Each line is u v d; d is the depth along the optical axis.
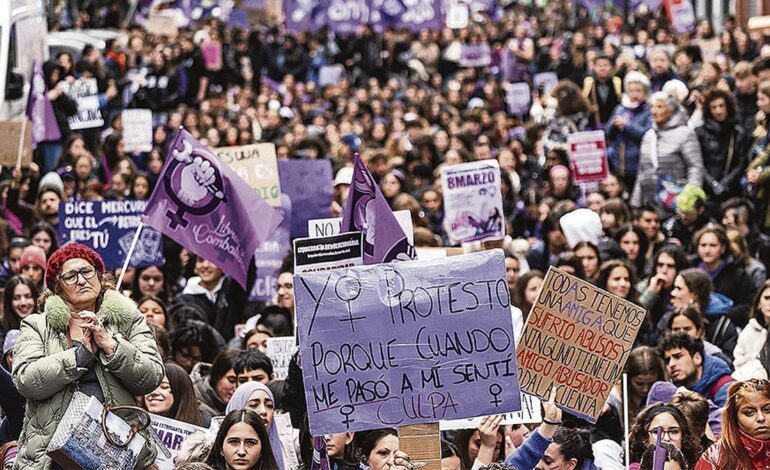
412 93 80.62
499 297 22.50
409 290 22.45
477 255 22.62
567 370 24.47
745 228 42.47
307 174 44.09
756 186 43.22
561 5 111.88
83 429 21.25
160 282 39.47
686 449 25.30
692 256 38.34
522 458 24.44
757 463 23.50
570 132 51.75
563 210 41.28
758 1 98.50
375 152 51.16
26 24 59.66
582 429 24.53
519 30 96.94
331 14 101.69
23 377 21.25
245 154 40.03
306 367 22.28
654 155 46.84
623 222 42.22
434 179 52.12
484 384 22.39
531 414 26.33
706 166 47.91
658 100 46.59
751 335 31.98
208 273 37.81
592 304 24.47
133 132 58.53
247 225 32.66
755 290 36.81
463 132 58.16
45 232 39.81
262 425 23.61
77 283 21.73
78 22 105.12
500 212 39.09
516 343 24.58
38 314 21.95
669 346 29.64
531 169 56.41
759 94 46.22
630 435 25.59
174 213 32.34
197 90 80.31
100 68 72.00
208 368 29.94
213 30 96.19
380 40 100.25
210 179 32.47
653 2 99.56
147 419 21.94
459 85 86.38
